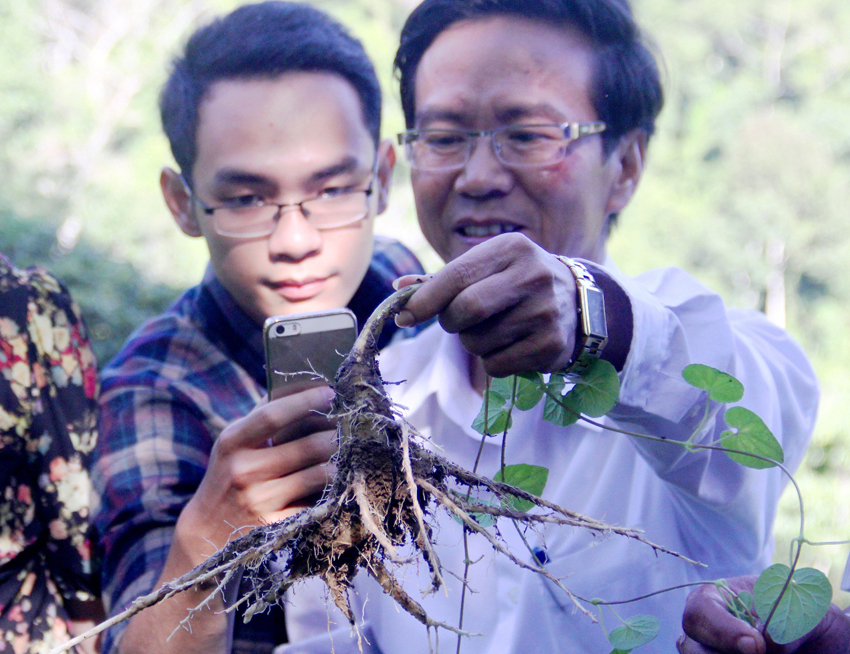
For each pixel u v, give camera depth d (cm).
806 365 137
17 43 1439
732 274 2045
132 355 156
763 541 125
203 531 108
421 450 91
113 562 133
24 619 139
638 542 125
